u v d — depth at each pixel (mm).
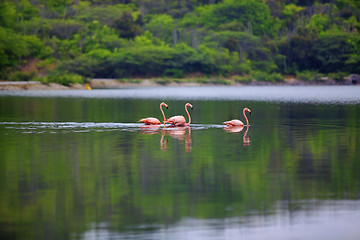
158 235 19312
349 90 155000
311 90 156125
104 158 31781
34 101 91000
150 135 42344
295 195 23625
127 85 185750
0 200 23094
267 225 20203
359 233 19391
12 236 19297
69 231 19703
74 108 74125
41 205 22469
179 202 22766
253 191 24281
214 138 40500
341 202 22609
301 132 44375
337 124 50875
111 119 56500
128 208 22078
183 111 70875
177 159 31438
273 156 32312
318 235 19281
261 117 59969
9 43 177500
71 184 25578
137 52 195125
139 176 27109
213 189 24609
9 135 42062
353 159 31141
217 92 143750
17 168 28984
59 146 36281
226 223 20406
